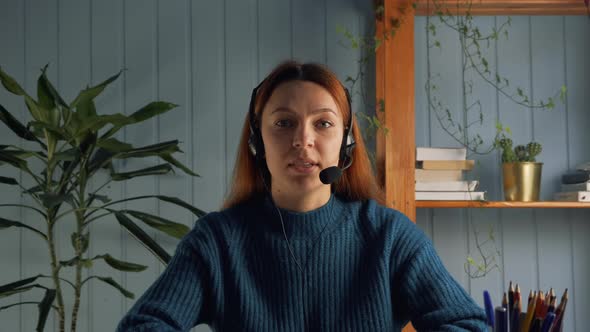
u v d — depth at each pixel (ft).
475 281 8.45
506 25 8.63
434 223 8.50
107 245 8.34
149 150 7.31
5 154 6.94
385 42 7.79
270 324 3.53
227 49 8.62
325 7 8.63
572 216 8.55
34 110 7.07
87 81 8.55
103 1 8.63
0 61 8.52
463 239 8.48
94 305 8.28
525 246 8.49
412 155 7.68
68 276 8.30
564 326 8.43
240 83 8.59
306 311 3.57
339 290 3.61
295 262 3.63
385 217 3.86
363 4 8.62
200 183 8.47
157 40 8.61
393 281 3.71
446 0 8.00
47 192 6.91
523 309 8.41
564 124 8.60
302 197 3.67
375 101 8.46
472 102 8.57
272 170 3.59
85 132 7.01
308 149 3.48
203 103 8.56
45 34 8.58
